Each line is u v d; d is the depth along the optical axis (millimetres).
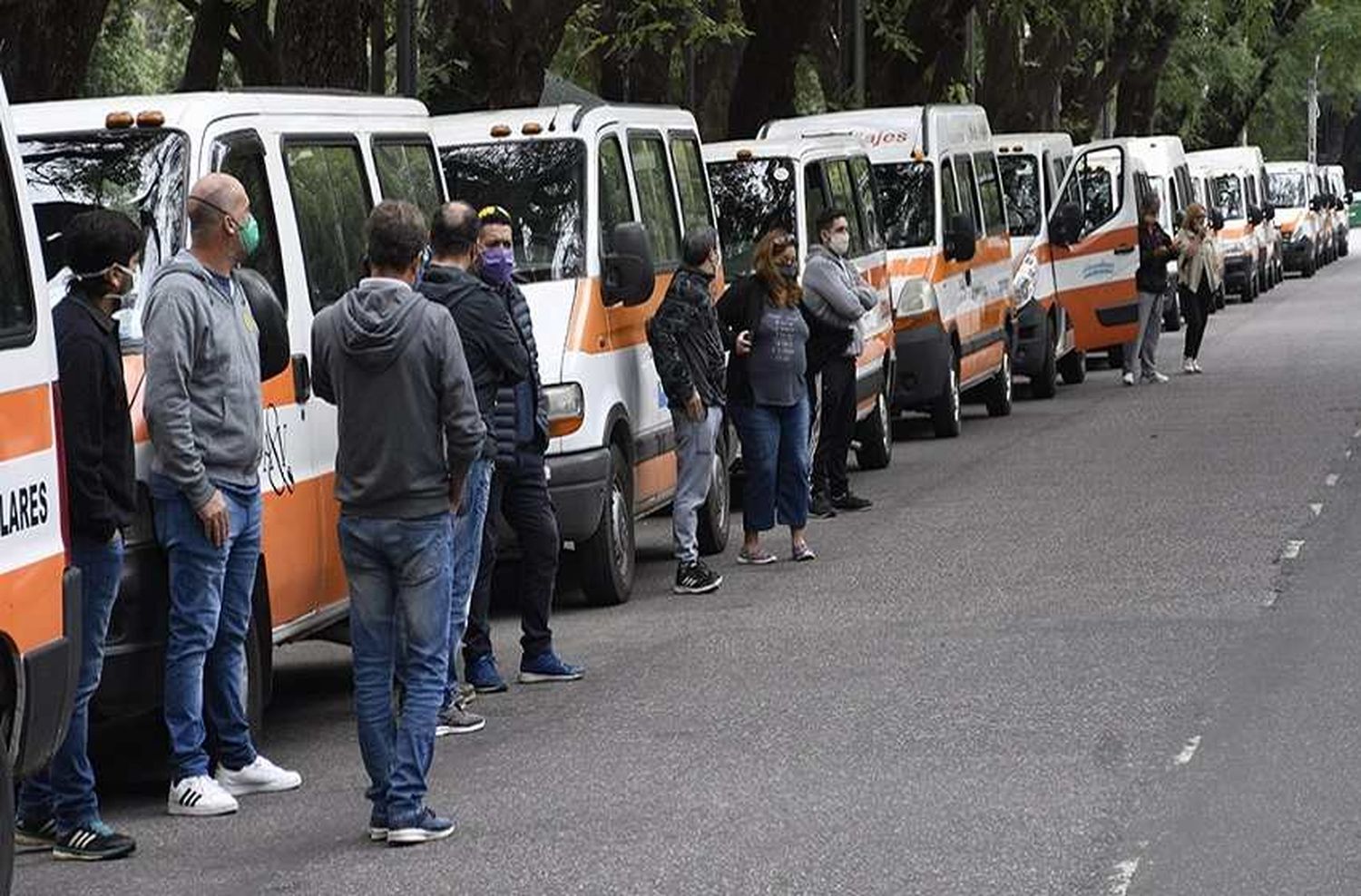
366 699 8781
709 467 14641
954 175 24500
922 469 21109
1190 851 8125
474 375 10805
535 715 11039
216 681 9625
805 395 15633
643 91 31328
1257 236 51938
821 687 11305
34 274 8016
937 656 11984
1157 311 29922
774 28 27844
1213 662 11469
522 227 14344
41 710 7844
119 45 37281
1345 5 58688
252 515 9516
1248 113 65062
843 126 23828
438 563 8734
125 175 10180
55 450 8062
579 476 13523
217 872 8438
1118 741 9859
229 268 9398
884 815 8781
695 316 14273
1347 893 7562
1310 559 14680
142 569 9383
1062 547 15688
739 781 9453
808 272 17688
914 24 34375
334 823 9148
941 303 23406
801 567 15461
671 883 7977
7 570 7641
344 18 18047
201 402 9289
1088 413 26266
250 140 10672
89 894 8203
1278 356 33594
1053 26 42750
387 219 8727
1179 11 52312
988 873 7934
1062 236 29188
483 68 21672
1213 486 18625
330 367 8734
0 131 7910
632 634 13188
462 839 8742
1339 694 10625
